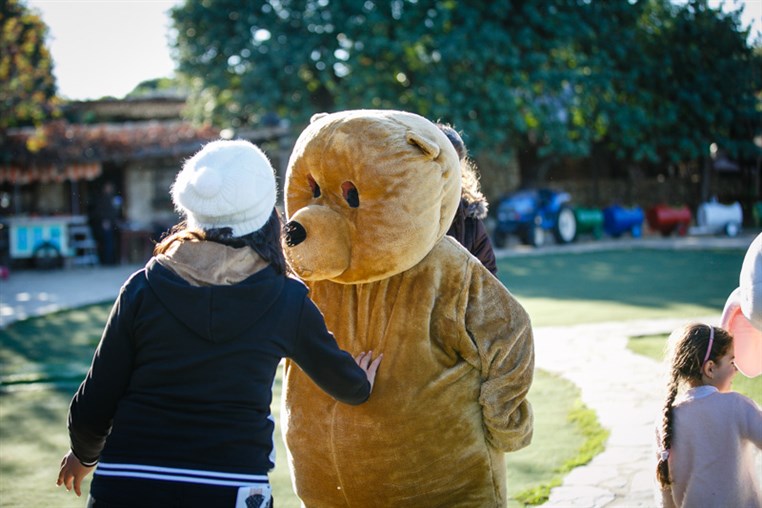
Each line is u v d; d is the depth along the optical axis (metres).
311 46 21.08
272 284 2.57
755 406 3.17
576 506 4.58
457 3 22.08
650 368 7.81
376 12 21.05
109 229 20.94
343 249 3.01
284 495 5.04
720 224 25.83
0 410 7.28
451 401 3.15
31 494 5.13
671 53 25.64
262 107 21.66
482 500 3.27
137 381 2.49
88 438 2.58
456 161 3.17
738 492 3.13
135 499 2.37
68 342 10.57
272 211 2.70
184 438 2.41
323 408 3.23
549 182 27.80
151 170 23.30
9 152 20.72
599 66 24.09
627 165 28.94
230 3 22.25
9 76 20.88
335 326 3.28
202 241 2.57
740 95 25.19
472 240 3.97
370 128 3.04
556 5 23.47
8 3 20.80
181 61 22.78
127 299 2.54
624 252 20.41
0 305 13.93
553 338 9.47
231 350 2.48
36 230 20.23
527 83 22.50
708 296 12.46
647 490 4.77
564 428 6.13
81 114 31.80
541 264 18.11
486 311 3.17
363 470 3.18
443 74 21.41
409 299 3.15
